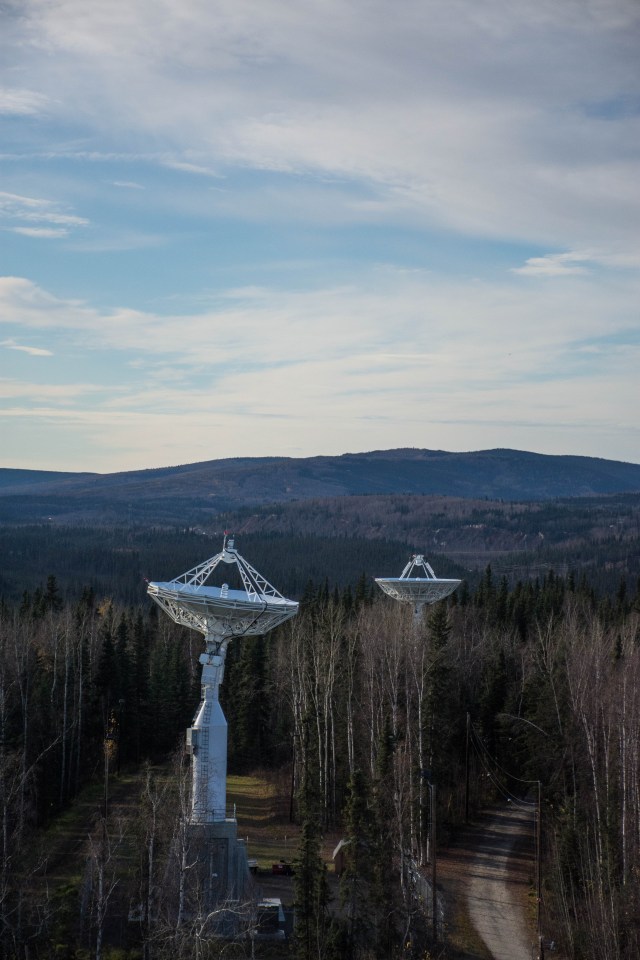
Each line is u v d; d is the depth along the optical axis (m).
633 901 57.66
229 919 58.06
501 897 68.38
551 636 109.81
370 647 88.62
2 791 62.50
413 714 83.69
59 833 75.06
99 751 92.88
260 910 60.09
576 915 61.81
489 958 59.47
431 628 94.44
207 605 64.31
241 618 65.25
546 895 67.88
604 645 94.19
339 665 92.06
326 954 55.06
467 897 68.12
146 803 58.28
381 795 61.59
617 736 76.06
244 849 62.19
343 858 63.53
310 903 55.84
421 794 73.19
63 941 53.09
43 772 79.06
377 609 115.38
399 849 59.97
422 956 56.41
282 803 85.88
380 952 55.94
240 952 55.97
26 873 61.22
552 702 83.44
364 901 56.25
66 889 56.59
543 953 59.72
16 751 74.12
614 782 72.62
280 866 69.38
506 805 87.94
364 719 84.56
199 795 62.16
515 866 73.88
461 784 87.88
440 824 79.81
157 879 55.28
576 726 78.50
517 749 89.81
